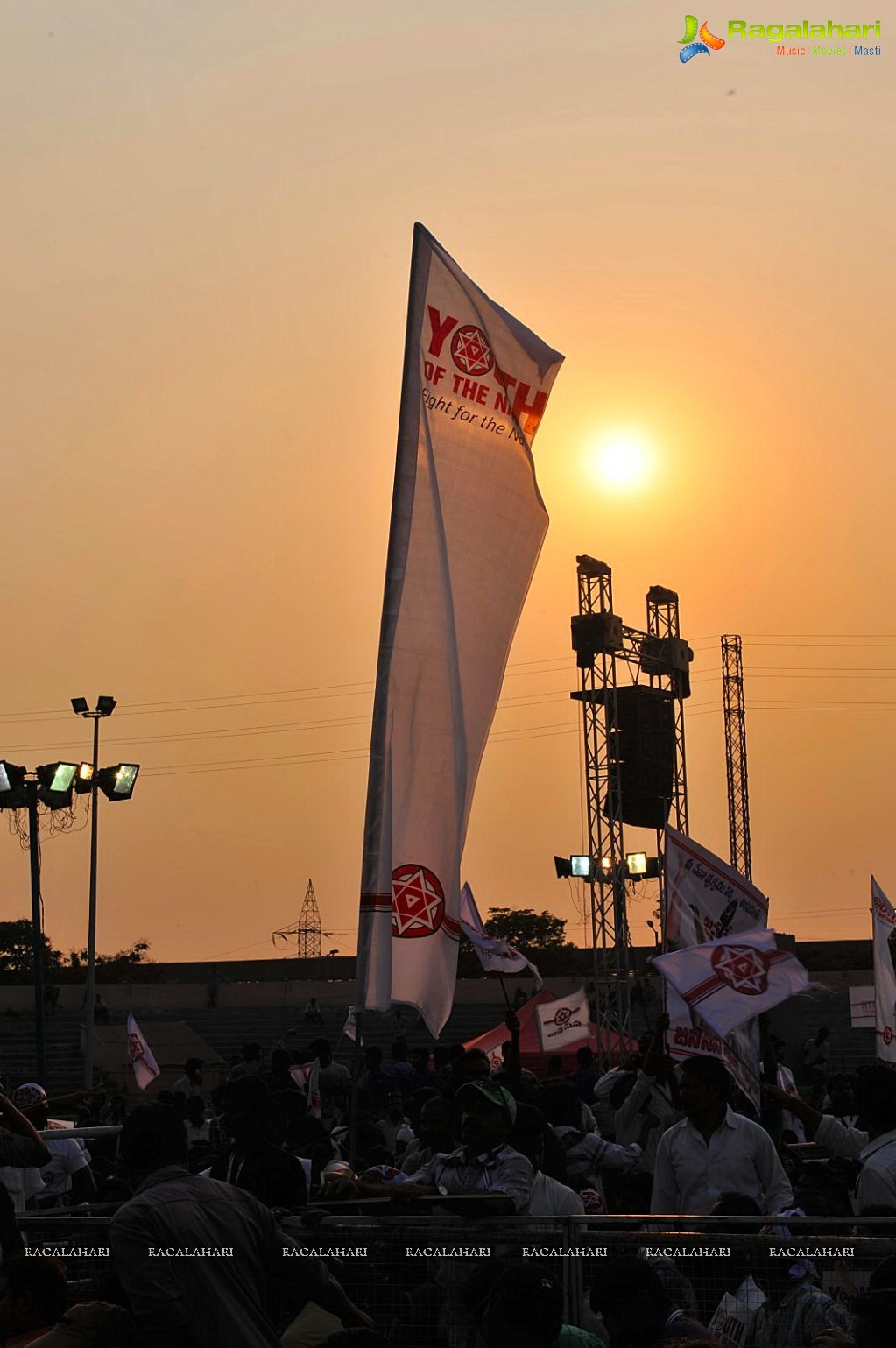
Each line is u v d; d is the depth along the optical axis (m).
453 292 8.38
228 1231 4.67
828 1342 4.32
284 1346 5.20
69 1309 4.81
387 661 7.91
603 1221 5.57
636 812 33.62
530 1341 4.47
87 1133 6.82
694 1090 6.70
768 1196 6.62
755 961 7.79
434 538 8.12
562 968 57.44
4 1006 50.53
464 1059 9.44
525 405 8.44
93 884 32.19
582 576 34.38
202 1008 51.97
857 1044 42.06
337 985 52.41
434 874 7.74
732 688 55.28
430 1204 5.88
